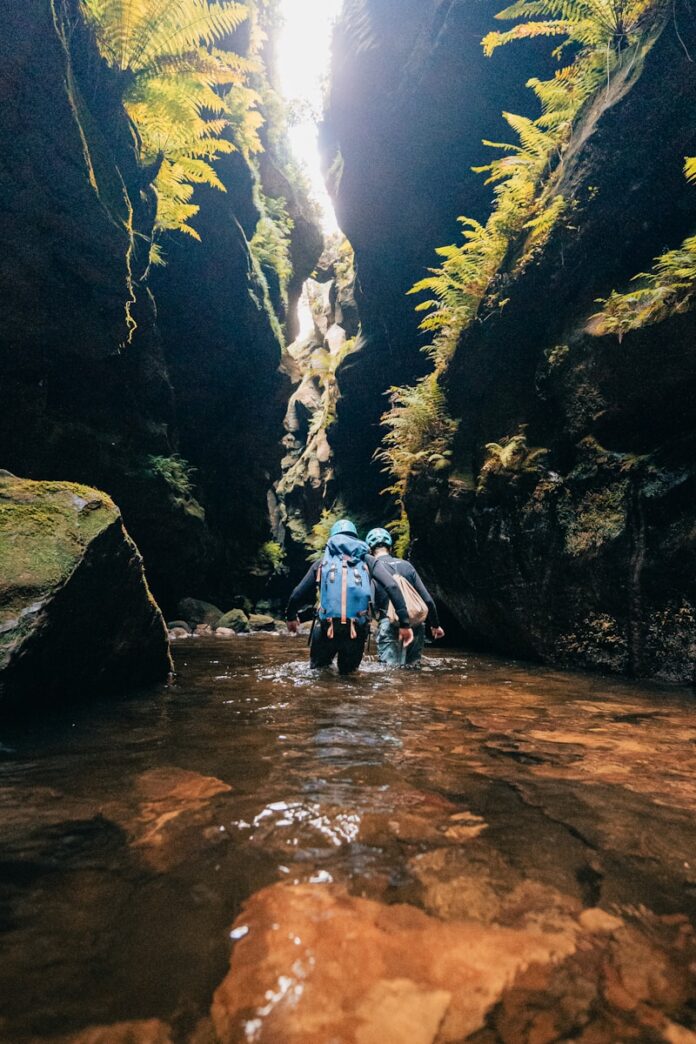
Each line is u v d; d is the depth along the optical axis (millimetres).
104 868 1131
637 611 4234
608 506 4531
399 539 9773
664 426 4383
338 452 19594
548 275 5586
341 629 4070
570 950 880
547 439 5363
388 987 788
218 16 6484
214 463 14023
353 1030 709
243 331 13125
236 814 1414
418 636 5012
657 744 2166
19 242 5898
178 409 12297
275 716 2615
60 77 5520
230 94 12359
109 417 8656
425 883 1077
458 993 777
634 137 4980
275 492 23469
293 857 1181
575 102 6020
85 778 1694
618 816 1434
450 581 6871
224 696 3146
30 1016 730
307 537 21047
